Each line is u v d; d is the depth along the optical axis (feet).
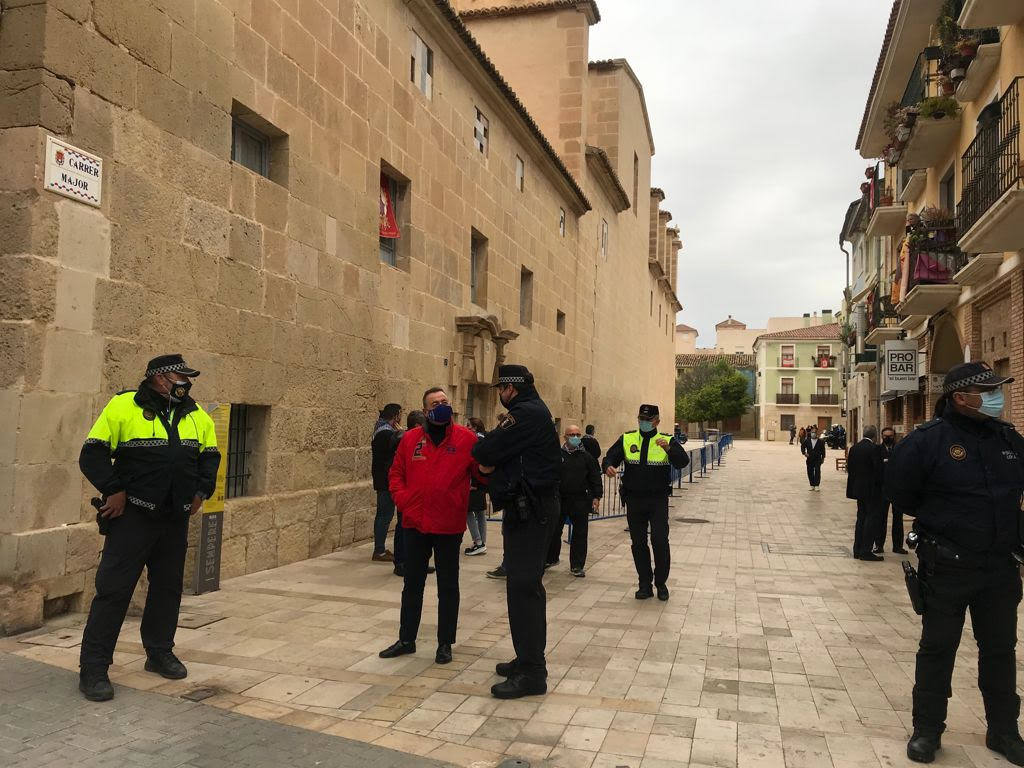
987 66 38.63
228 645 17.70
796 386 244.63
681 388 257.55
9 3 18.63
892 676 16.65
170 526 15.05
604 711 14.19
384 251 37.86
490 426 50.75
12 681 14.33
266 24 27.02
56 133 18.71
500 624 20.44
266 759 11.64
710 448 105.81
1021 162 31.73
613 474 24.57
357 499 32.96
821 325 262.06
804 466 117.60
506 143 54.08
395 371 36.83
